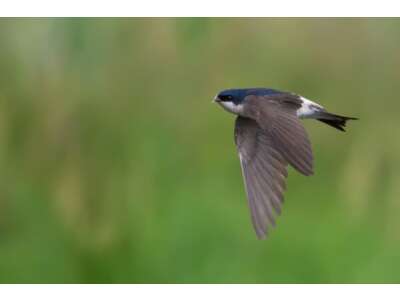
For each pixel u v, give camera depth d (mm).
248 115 9391
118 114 14477
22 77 14500
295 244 13320
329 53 14594
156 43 14609
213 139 14344
